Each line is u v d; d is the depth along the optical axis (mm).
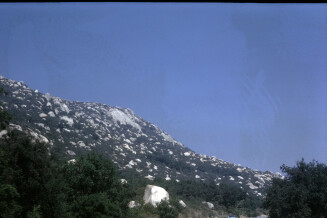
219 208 73938
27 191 20734
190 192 73250
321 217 31578
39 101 100438
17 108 83062
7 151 20703
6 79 110625
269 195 34031
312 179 32094
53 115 95875
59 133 79938
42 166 21984
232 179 120500
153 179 79875
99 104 162750
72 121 101500
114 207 25609
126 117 157125
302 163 34625
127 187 33344
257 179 130125
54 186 22109
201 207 67938
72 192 27438
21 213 19984
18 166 20656
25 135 22688
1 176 18406
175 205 54219
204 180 106500
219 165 138750
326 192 30297
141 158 105375
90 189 29000
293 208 31609
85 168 29188
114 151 96125
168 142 155375
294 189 31688
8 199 18078
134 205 47594
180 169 113250
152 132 161625
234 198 79000
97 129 111375
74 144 77562
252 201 85125
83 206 25016
